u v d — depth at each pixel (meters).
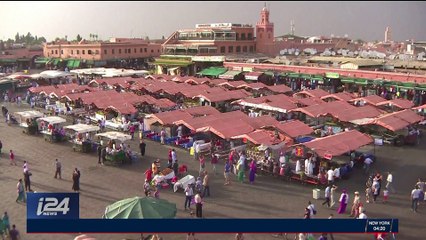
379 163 29.38
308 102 41.97
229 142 31.67
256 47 88.06
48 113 43.66
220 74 65.88
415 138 34.22
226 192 23.75
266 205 22.00
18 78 62.78
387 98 50.28
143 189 23.89
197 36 83.56
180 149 32.16
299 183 25.20
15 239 17.33
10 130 37.84
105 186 24.31
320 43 103.12
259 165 26.77
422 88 46.91
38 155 30.30
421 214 21.20
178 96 50.72
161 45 89.50
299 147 27.52
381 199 23.09
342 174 25.75
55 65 89.19
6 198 22.33
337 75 55.97
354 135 28.14
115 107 38.50
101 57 84.25
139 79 57.94
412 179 26.28
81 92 47.00
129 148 30.19
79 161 28.98
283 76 60.94
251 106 41.53
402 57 67.69
